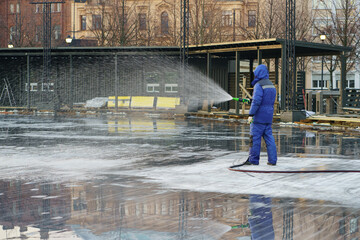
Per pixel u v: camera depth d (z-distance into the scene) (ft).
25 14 200.13
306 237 15.89
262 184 25.18
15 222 17.90
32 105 118.11
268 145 31.04
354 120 66.28
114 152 39.65
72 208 20.11
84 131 60.54
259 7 155.33
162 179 26.84
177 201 21.39
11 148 42.45
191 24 152.56
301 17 149.69
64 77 117.08
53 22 214.28
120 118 90.12
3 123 74.84
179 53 100.32
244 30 157.79
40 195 22.72
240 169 29.50
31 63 117.70
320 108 85.81
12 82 119.24
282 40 78.95
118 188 24.36
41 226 17.33
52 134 56.29
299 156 36.73
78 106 115.75
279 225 17.40
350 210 19.67
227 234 16.29
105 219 18.33
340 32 128.98
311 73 185.68
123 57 113.91
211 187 24.47
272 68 157.89
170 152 39.75
